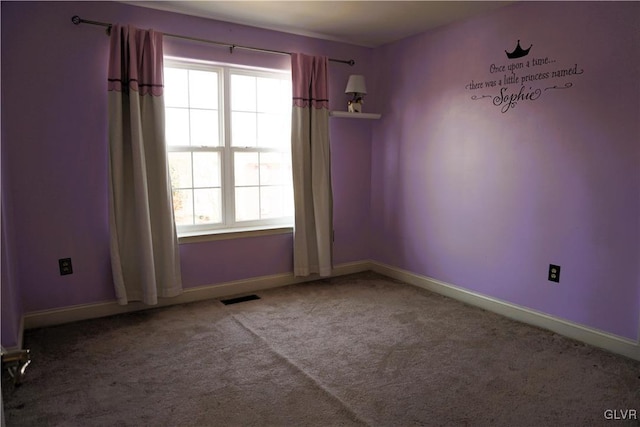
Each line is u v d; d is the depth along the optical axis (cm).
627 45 249
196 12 332
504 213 323
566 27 277
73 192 305
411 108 396
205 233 358
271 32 371
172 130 347
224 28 349
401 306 347
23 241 291
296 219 390
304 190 395
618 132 256
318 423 194
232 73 365
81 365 246
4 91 277
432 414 201
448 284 372
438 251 379
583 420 197
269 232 389
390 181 425
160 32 316
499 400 212
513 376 235
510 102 313
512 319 319
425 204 388
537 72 295
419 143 390
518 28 305
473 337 287
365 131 440
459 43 348
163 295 333
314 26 368
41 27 286
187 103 351
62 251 305
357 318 320
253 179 389
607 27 257
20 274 292
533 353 263
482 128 334
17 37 279
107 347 270
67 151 300
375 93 435
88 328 299
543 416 200
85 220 311
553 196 291
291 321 314
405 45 397
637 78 246
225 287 372
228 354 261
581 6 269
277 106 393
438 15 336
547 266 297
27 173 289
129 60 304
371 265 454
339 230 435
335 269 435
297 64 374
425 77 379
